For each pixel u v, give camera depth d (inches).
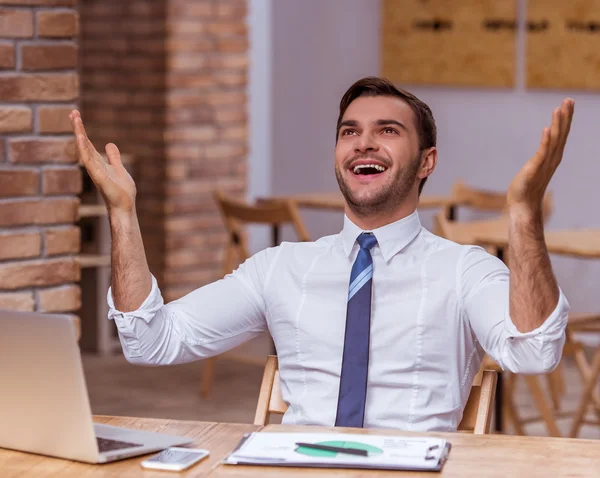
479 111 298.7
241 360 238.8
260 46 336.2
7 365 73.6
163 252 299.7
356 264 94.6
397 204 95.5
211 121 307.3
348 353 92.2
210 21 304.2
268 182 340.5
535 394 172.7
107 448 74.7
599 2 275.1
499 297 89.5
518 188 80.7
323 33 327.6
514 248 82.0
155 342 92.8
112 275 92.0
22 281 132.7
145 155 301.9
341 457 72.2
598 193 279.0
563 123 77.1
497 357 87.1
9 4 130.1
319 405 93.7
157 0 296.2
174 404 220.2
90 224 268.5
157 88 298.0
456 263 94.8
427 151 98.0
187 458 73.0
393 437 76.8
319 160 330.6
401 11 310.8
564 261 282.0
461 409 93.4
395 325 93.2
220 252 310.7
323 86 328.5
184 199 301.9
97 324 272.2
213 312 97.4
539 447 75.6
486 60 295.0
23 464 72.6
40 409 73.2
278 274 98.7
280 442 75.9
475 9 296.0
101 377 244.5
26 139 132.3
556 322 81.6
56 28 133.7
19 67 131.4
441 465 71.1
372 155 95.2
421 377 92.6
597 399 187.5
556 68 283.4
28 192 132.7
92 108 311.7
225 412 214.1
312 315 95.7
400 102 96.5
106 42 306.8
